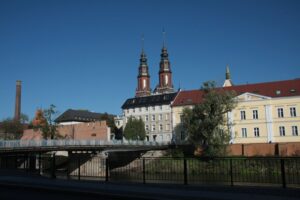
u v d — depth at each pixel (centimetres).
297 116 8088
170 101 11556
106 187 1695
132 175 2594
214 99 6688
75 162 3269
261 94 8675
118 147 7194
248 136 8488
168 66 17525
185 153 7894
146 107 12088
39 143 5828
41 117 10050
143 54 17812
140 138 11069
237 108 8644
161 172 2147
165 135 11562
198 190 1542
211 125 6594
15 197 1560
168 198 1362
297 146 7088
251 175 2038
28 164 2995
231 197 1341
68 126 10631
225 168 2148
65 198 1517
